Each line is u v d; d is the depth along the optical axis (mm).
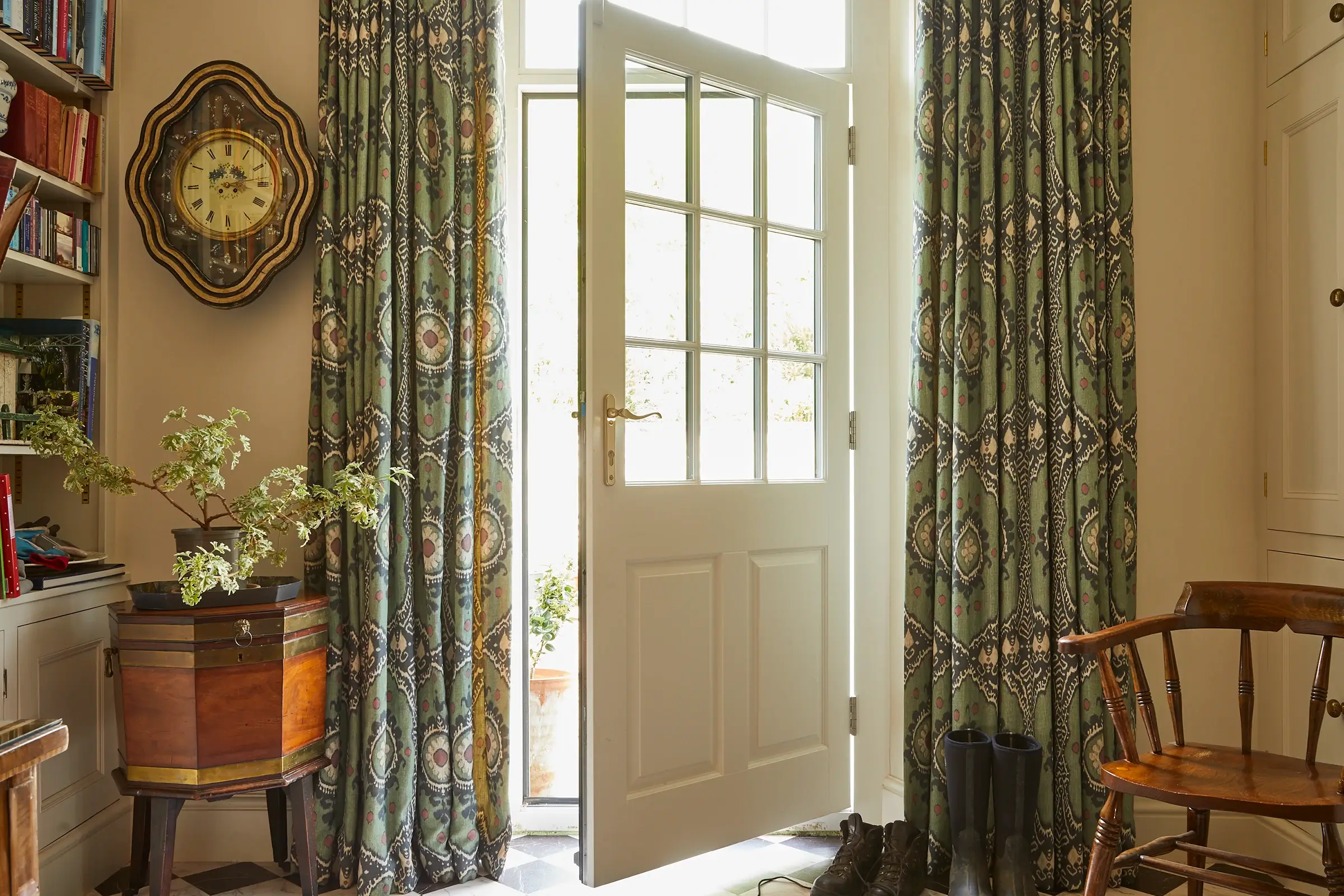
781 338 2492
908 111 2615
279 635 2018
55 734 994
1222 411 2459
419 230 2320
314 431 2340
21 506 2350
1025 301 2371
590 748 2053
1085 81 2342
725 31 2688
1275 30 2357
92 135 2340
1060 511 2311
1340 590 1799
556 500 3900
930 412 2418
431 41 2336
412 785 2266
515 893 2232
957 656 2320
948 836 2326
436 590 2307
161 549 2424
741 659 2350
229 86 2334
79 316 2375
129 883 2115
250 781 1995
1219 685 2432
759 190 2441
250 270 2322
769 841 2561
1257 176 2443
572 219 3822
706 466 2344
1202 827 1844
